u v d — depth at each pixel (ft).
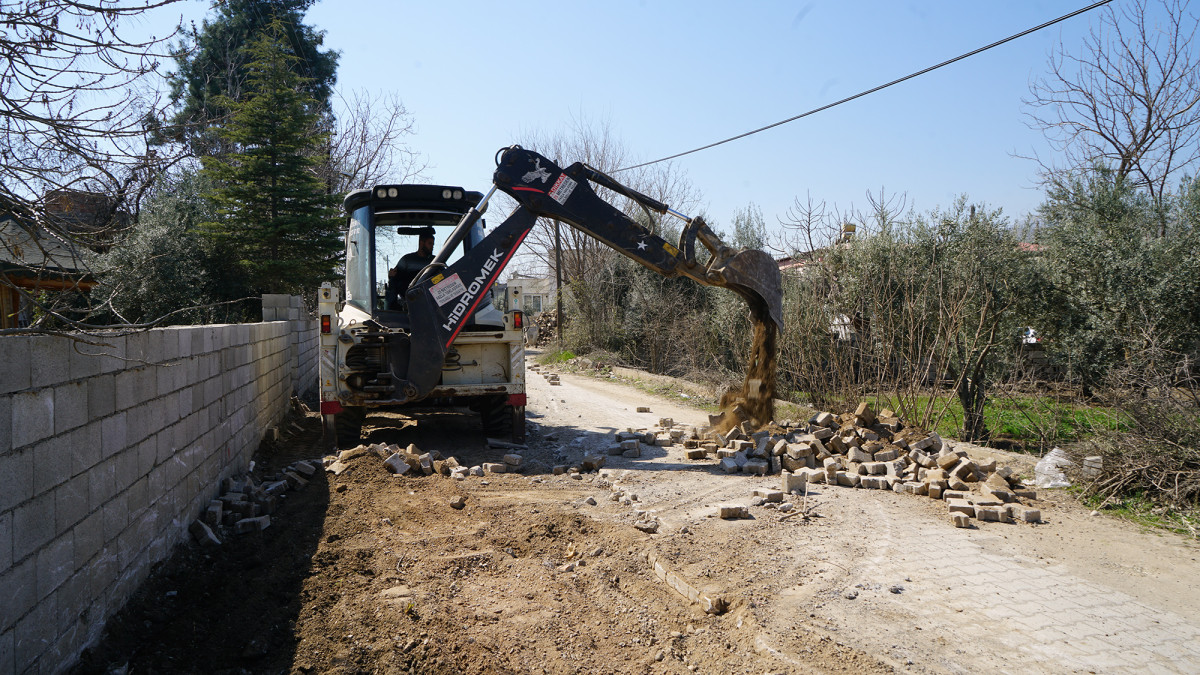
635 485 21.70
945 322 31.99
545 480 22.72
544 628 12.48
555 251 84.38
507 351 27.96
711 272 25.07
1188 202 37.96
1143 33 49.11
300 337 40.06
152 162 10.88
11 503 8.89
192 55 13.51
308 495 20.58
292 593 13.98
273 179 51.39
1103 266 36.45
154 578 13.83
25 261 11.62
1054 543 16.51
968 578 14.29
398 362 26.07
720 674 11.10
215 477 18.81
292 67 73.46
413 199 28.37
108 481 11.82
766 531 17.08
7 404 8.86
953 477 20.54
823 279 35.29
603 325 71.05
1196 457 18.92
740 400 28.45
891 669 10.66
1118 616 12.61
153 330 13.96
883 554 15.62
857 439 23.82
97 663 10.84
